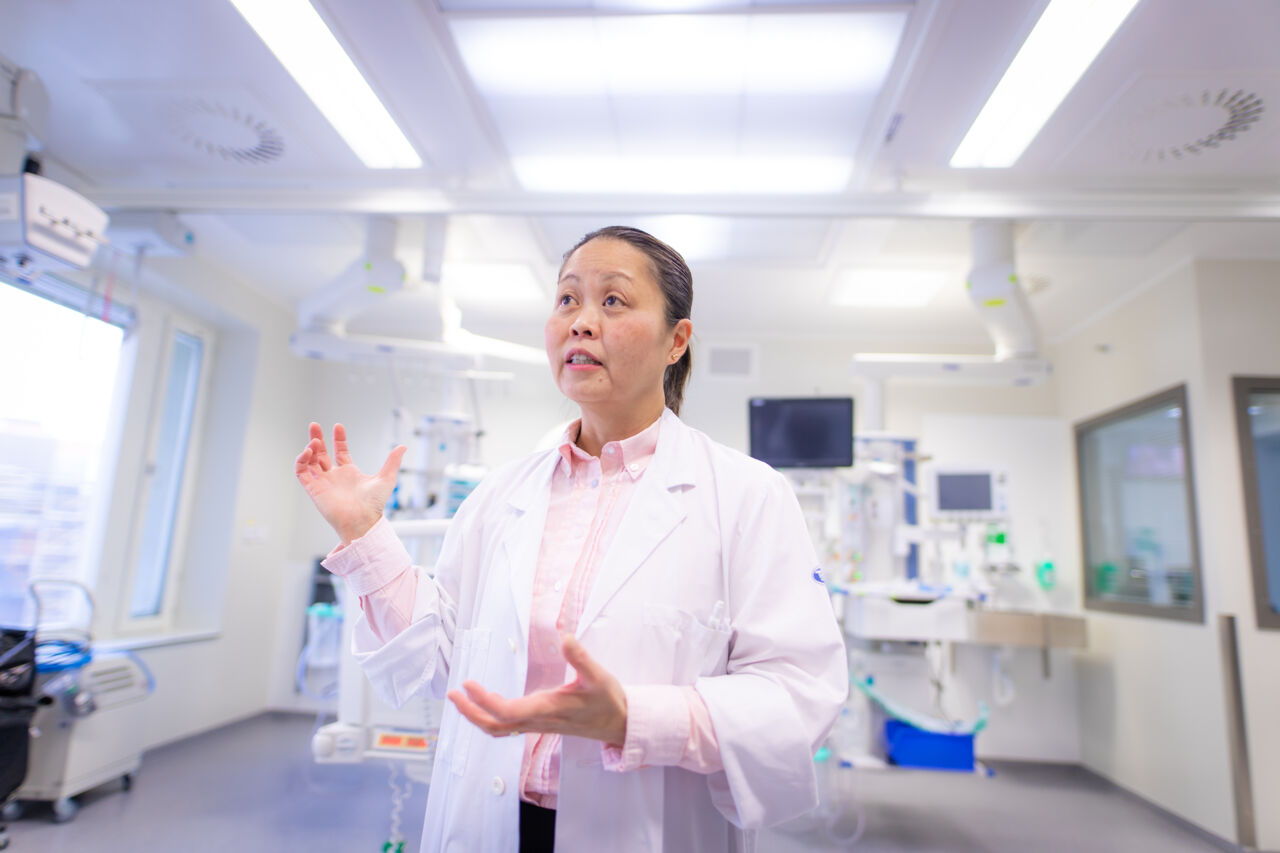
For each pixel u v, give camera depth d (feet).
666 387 3.80
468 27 7.44
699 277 14.60
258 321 16.40
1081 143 9.16
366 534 3.29
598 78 8.24
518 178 10.46
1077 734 15.62
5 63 7.68
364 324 18.26
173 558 15.23
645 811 2.64
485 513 3.56
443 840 2.92
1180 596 12.87
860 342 17.87
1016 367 12.19
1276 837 10.79
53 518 12.51
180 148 9.94
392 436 12.28
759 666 2.72
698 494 3.12
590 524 3.15
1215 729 11.55
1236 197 9.95
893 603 11.05
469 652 3.09
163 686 13.75
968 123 8.83
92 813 10.39
